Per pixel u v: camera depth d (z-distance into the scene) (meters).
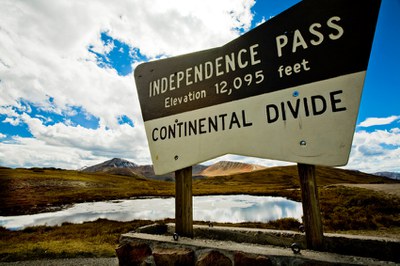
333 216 12.01
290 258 1.95
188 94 2.96
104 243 8.07
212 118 2.68
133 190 60.31
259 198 34.91
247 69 2.54
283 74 2.28
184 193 2.84
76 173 101.94
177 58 3.20
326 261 1.82
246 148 2.34
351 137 1.84
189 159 2.78
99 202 34.44
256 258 2.08
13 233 11.88
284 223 11.62
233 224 12.52
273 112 2.27
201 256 2.33
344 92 1.93
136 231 3.33
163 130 3.10
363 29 1.92
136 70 3.63
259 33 2.53
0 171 79.94
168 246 2.55
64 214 22.17
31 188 55.78
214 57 2.85
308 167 2.16
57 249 6.71
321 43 2.11
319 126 2.00
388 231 8.81
